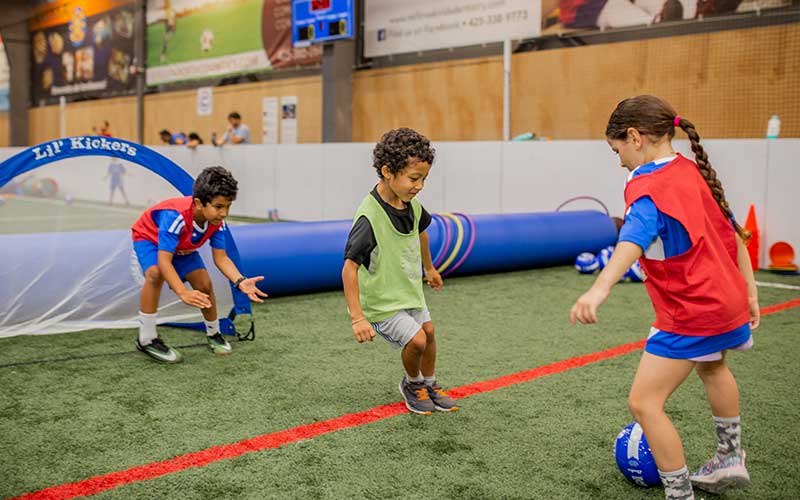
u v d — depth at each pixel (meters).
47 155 3.68
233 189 3.15
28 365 3.33
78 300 3.90
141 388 3.01
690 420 2.64
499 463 2.27
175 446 2.39
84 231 4.10
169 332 4.00
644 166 1.83
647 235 1.70
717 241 1.78
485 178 8.54
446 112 10.66
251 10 13.00
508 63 8.38
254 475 2.17
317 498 2.01
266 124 13.17
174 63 14.83
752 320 1.98
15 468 2.21
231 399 2.88
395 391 3.00
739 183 6.68
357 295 2.48
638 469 2.09
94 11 16.70
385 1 11.16
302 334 3.98
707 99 8.05
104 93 16.86
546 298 5.10
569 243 6.57
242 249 4.75
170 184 4.06
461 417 2.69
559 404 2.83
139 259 3.42
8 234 3.93
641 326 4.22
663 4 8.30
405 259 2.61
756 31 7.62
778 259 6.45
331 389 3.02
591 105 9.08
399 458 2.30
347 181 10.05
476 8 10.04
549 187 7.95
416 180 2.45
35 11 18.70
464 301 4.98
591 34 9.00
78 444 2.40
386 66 11.34
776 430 2.56
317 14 11.05
